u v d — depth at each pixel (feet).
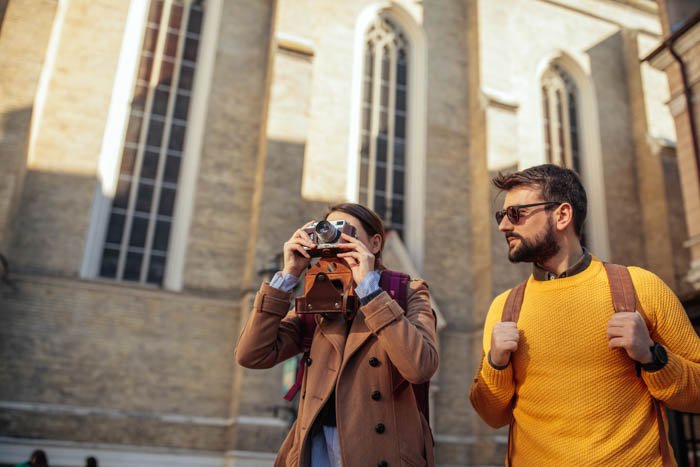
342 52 68.13
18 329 47.98
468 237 66.23
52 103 54.95
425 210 65.62
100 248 54.44
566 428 7.36
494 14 73.56
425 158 67.62
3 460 44.55
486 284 61.87
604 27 83.10
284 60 60.80
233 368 53.26
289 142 58.49
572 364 7.55
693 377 6.91
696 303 19.60
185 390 51.29
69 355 48.80
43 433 46.16
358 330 7.81
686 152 43.93
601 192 73.82
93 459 40.19
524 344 8.05
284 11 63.31
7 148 48.06
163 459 48.62
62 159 53.88
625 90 80.94
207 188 58.65
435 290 62.85
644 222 74.38
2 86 49.49
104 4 59.72
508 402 8.36
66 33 57.41
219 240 57.26
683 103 44.60
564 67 80.12
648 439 7.10
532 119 74.08
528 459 7.77
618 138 77.71
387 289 8.42
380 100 69.67
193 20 64.64
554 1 80.48
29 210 51.42
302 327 9.05
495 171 65.57
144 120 59.47
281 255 47.83
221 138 60.70
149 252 56.18
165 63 62.03
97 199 54.54
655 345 6.88
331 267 8.09
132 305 52.08
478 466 55.98
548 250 8.27
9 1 51.70
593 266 8.13
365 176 65.77
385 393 7.48
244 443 48.08
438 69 71.92
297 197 57.06
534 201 8.36
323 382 7.73
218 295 55.52
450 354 60.59
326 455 7.62
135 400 49.60
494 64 71.15
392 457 7.13
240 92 62.90
